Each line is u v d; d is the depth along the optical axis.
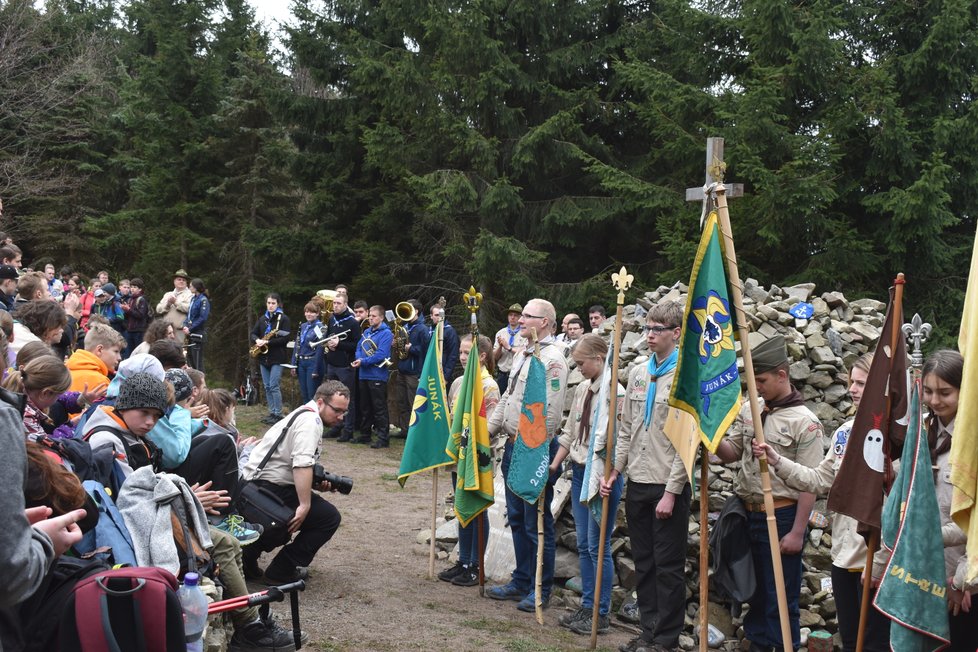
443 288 19.58
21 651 2.63
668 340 5.35
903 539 3.47
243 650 4.73
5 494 2.23
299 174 21.61
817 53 14.49
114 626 2.76
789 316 7.66
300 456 5.84
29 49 25.80
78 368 5.73
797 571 5.21
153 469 4.34
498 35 18.17
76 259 27.31
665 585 5.27
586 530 6.03
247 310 24.20
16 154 26.08
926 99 15.13
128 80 28.39
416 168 18.69
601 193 18.59
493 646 5.33
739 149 14.23
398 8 18.52
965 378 2.98
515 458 6.04
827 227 14.59
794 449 5.05
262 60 24.69
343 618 5.61
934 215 13.98
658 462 5.38
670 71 17.30
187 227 25.52
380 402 12.65
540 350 6.16
